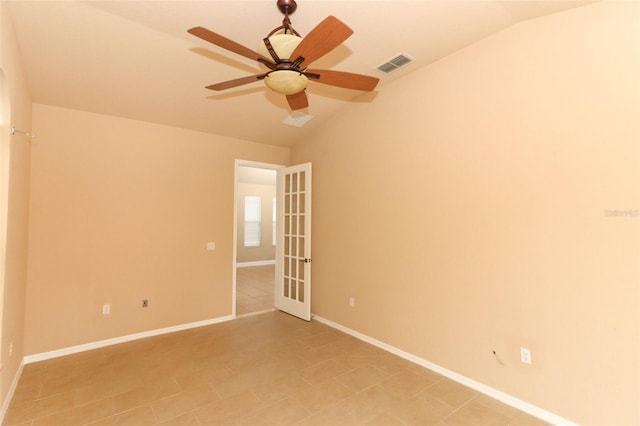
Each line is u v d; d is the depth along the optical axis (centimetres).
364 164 378
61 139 330
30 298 311
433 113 304
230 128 421
